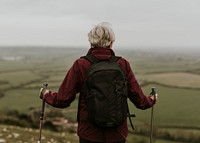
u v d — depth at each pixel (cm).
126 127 539
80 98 541
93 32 557
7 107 8969
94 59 543
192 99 11200
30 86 15050
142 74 19750
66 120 6012
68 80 544
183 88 14012
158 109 9125
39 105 9656
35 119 3712
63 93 543
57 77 18775
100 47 553
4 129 1997
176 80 16738
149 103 572
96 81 511
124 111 518
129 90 552
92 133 522
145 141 4594
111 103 502
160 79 16812
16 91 13550
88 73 523
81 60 546
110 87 508
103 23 566
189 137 6097
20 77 18775
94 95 505
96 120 502
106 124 502
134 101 563
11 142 1686
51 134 2202
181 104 10144
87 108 517
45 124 3541
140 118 7412
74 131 3719
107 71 515
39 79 17675
